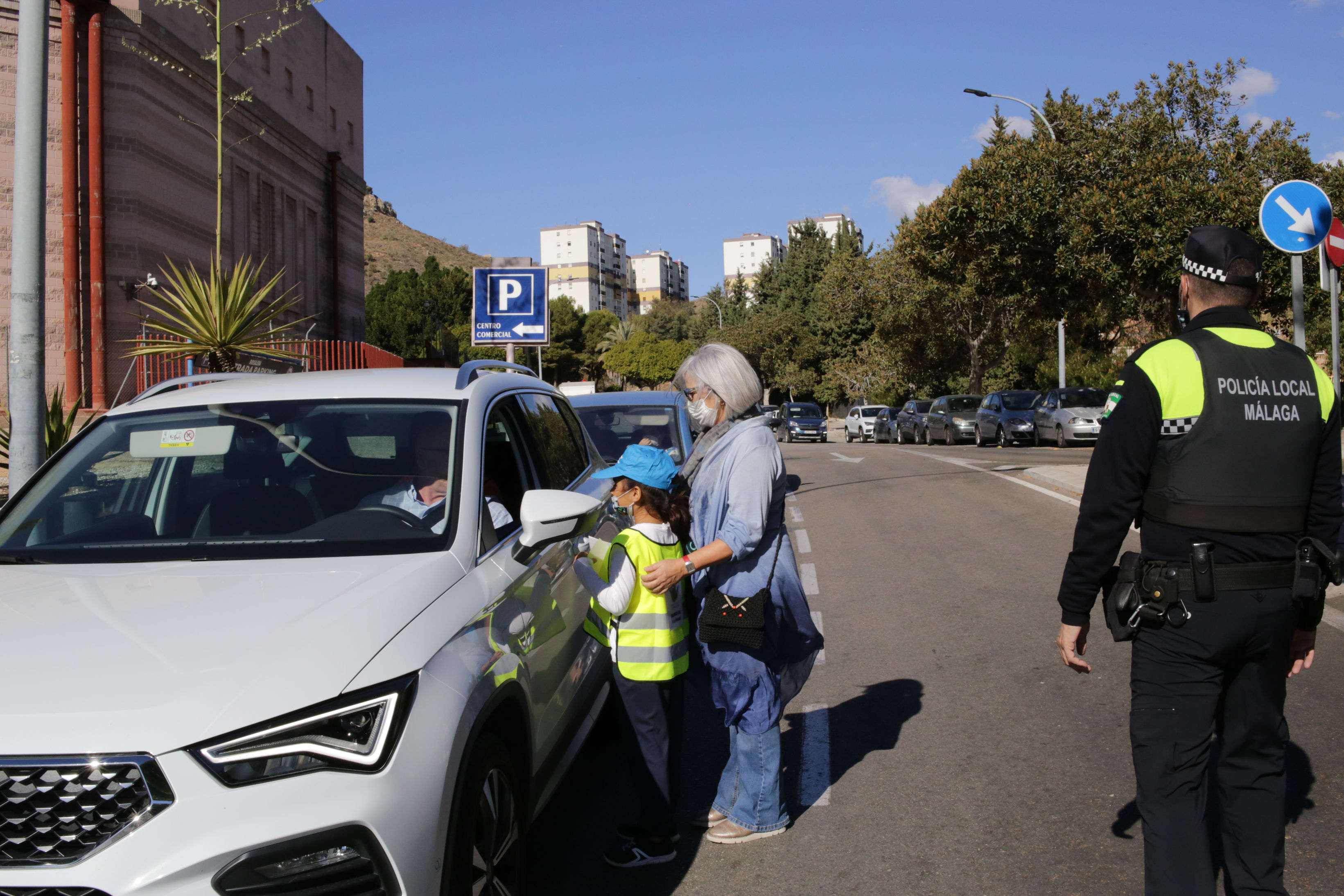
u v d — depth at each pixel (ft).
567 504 10.97
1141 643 9.00
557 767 11.81
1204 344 8.81
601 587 11.66
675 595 12.23
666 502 11.91
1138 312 84.48
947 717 16.84
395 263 517.96
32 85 20.76
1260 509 8.59
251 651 7.95
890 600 26.22
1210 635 8.57
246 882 7.05
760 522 11.62
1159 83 77.05
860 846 12.37
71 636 8.30
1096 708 16.84
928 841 12.40
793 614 12.49
